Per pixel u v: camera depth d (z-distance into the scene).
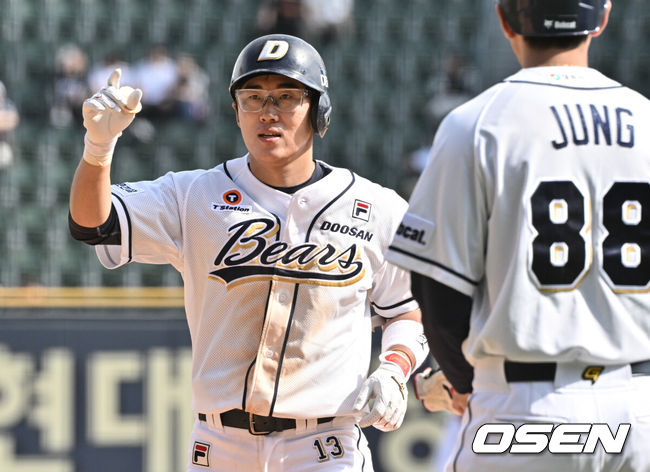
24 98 31.69
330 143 34.72
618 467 8.02
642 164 8.06
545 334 7.89
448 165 8.19
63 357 20.09
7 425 19.77
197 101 32.22
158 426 20.33
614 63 36.62
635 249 7.98
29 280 28.70
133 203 10.11
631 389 8.05
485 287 8.29
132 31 34.09
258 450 10.09
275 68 10.02
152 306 20.95
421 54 36.22
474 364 8.41
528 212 7.94
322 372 10.12
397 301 10.87
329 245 10.22
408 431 20.62
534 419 7.93
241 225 10.17
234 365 10.10
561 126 8.06
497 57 35.19
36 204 30.05
